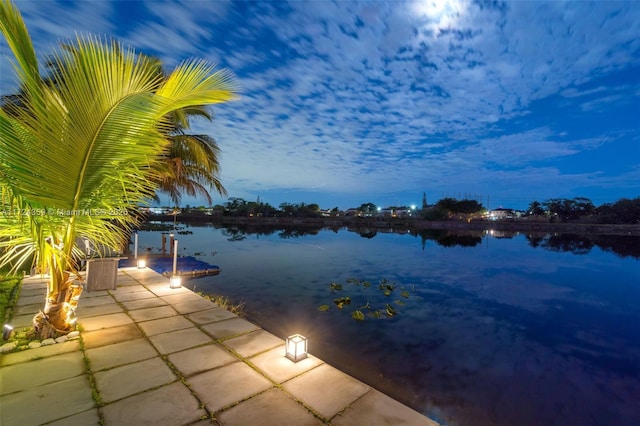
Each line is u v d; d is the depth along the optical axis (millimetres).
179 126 9992
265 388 2748
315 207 65250
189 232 29406
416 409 3400
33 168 2805
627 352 5141
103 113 2834
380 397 2645
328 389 2750
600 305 8219
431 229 44125
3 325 3840
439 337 5551
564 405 3566
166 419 2301
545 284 10641
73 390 2643
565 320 6844
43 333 3637
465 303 7969
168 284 6574
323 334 5488
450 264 14250
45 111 2654
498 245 23766
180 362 3201
